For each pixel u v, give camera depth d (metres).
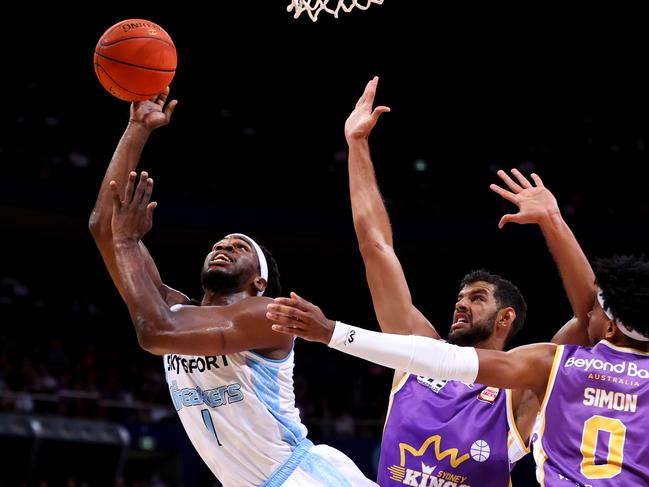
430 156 17.62
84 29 17.62
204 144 17.27
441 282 16.72
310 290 17.34
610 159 17.22
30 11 17.38
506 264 16.27
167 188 16.44
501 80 18.44
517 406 3.30
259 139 17.66
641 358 2.76
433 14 18.44
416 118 18.11
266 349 3.30
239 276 3.48
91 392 13.21
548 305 16.42
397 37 18.59
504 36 18.44
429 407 3.40
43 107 16.67
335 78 18.52
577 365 2.76
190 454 12.20
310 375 16.28
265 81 18.33
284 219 15.78
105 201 3.43
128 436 11.31
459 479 3.28
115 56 3.49
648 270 2.79
